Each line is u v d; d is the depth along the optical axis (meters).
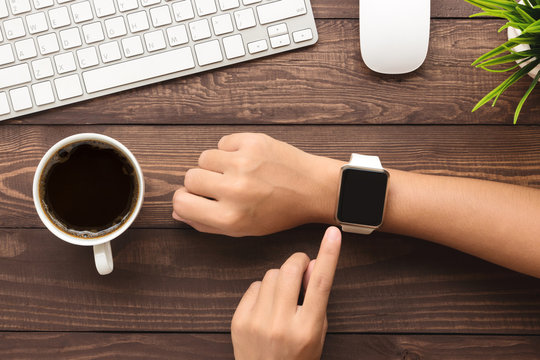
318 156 0.63
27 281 0.66
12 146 0.66
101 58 0.63
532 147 0.67
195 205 0.59
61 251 0.67
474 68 0.67
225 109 0.67
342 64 0.67
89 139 0.56
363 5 0.62
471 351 0.66
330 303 0.67
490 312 0.66
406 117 0.67
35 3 0.62
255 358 0.56
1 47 0.62
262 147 0.59
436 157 0.67
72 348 0.66
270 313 0.55
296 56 0.66
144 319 0.67
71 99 0.63
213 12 0.63
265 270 0.67
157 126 0.67
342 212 0.58
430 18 0.67
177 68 0.64
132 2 0.62
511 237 0.57
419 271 0.67
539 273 0.57
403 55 0.62
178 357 0.67
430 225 0.59
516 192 0.59
